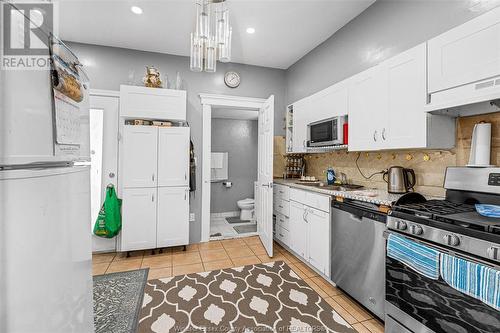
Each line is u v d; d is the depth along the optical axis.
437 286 1.20
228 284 2.21
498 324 0.96
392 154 2.22
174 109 3.01
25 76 0.67
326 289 2.14
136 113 2.87
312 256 2.43
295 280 2.29
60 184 0.85
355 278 1.87
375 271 1.69
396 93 1.81
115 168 2.99
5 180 0.60
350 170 2.77
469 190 1.46
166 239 2.96
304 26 2.65
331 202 2.18
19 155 0.65
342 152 2.90
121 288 2.14
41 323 0.73
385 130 1.91
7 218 0.61
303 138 3.11
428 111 1.57
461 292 1.09
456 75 1.41
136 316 1.75
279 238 3.21
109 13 2.38
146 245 2.89
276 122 3.84
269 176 2.93
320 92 2.76
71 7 2.28
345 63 2.64
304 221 2.58
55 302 0.80
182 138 3.02
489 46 1.25
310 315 1.77
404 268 1.39
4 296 0.60
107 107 2.97
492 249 0.97
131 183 2.84
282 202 3.12
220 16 1.94
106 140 2.97
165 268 2.56
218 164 4.90
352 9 2.37
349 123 2.31
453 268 1.10
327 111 2.64
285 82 3.88
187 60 3.33
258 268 2.56
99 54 3.00
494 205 1.30
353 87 2.26
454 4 1.66
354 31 2.51
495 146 1.49
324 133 2.66
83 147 1.12
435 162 1.84
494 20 1.23
